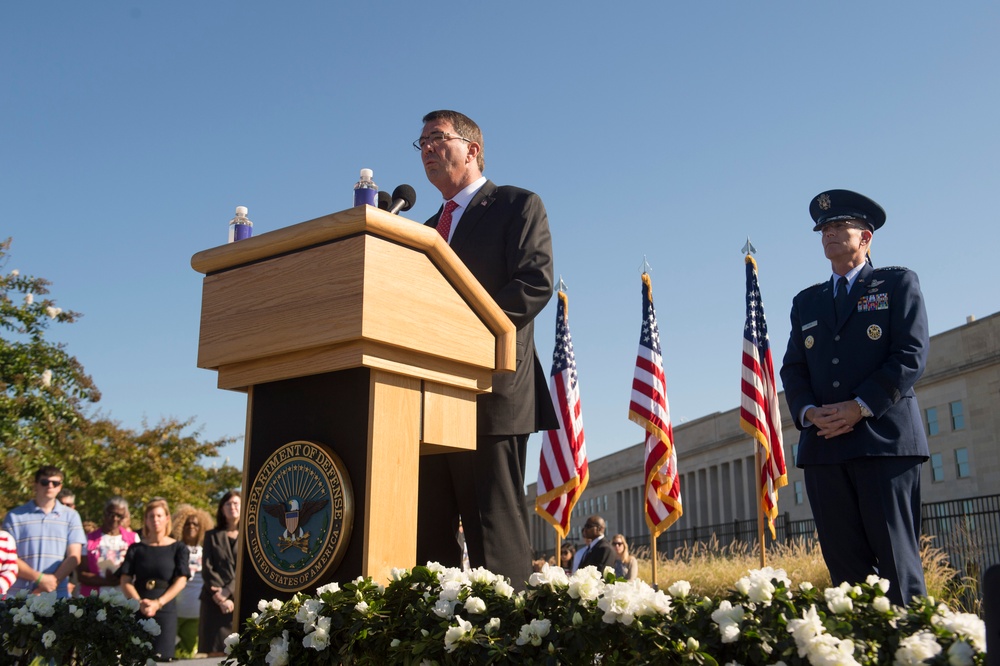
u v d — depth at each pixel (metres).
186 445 20.91
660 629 2.21
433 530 3.41
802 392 4.27
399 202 3.40
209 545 9.27
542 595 2.40
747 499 50.78
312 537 2.65
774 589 2.24
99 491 18.88
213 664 8.46
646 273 13.40
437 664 2.34
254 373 2.83
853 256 4.38
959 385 35.06
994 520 17.45
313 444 2.70
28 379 14.49
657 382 12.91
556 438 13.35
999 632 1.84
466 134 3.69
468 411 2.93
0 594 5.82
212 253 2.90
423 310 2.69
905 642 2.11
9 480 14.35
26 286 14.84
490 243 3.51
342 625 2.45
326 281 2.61
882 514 3.90
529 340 3.48
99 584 9.11
